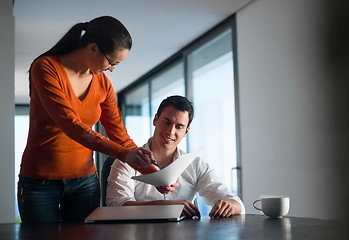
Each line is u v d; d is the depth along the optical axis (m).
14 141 3.20
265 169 3.92
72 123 1.42
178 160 1.35
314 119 3.30
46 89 1.44
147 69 6.70
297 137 3.50
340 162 0.24
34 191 1.55
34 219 1.54
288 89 3.62
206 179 1.89
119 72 6.86
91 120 1.66
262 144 3.97
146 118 7.21
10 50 3.27
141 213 1.31
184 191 1.90
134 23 4.66
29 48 5.25
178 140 1.92
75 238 0.85
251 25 4.17
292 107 3.56
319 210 3.23
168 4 4.16
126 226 1.13
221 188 1.84
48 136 1.53
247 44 4.23
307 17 3.38
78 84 1.57
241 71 4.33
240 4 4.23
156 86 6.88
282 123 3.69
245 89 4.26
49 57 1.50
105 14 4.32
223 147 4.68
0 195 3.14
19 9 4.05
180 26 4.81
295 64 3.53
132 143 1.83
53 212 1.58
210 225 1.11
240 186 4.33
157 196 1.87
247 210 4.17
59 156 1.56
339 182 0.24
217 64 4.94
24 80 6.84
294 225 1.06
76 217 1.65
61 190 1.60
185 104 1.91
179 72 6.05
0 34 3.27
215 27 4.84
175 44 5.48
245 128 4.24
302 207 3.42
